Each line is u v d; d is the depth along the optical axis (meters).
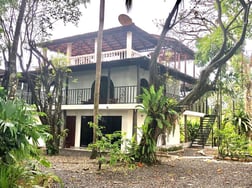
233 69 16.84
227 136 10.92
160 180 6.38
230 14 10.77
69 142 15.73
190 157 11.34
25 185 3.68
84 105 14.74
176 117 9.02
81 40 16.45
